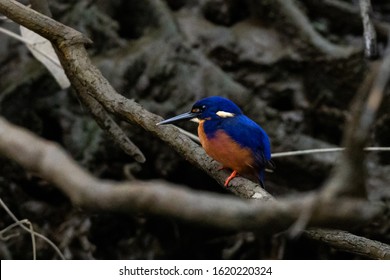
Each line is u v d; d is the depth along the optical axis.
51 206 11.33
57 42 7.32
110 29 11.34
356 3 12.50
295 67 11.30
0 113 10.91
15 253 11.03
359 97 2.82
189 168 11.07
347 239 6.22
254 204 2.65
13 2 7.14
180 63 11.04
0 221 11.22
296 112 11.12
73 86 7.72
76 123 11.00
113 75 10.85
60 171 2.52
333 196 2.60
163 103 10.83
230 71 11.38
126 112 7.26
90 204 2.50
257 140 7.60
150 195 2.50
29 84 11.05
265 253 11.38
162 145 10.88
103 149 10.85
